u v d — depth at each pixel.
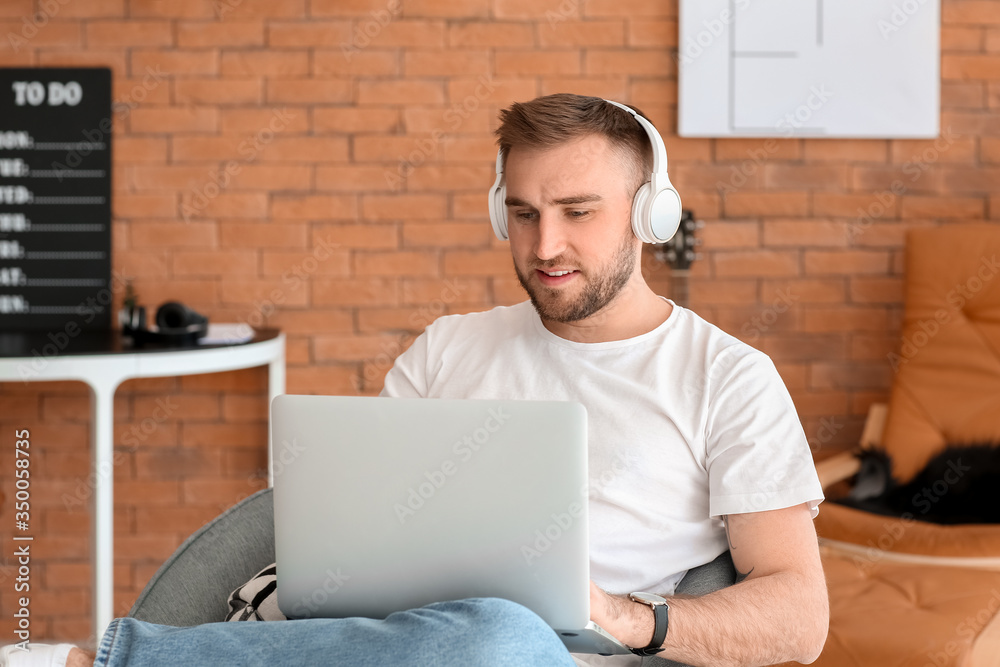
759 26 2.50
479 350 1.35
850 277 2.58
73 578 2.59
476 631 0.88
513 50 2.53
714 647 1.01
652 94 2.54
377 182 2.55
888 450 2.27
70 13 2.48
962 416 2.24
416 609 0.94
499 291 2.58
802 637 1.04
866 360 2.60
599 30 2.52
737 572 1.13
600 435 1.21
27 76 2.48
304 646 0.91
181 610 1.25
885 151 2.56
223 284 2.56
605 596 1.01
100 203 2.52
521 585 0.96
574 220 1.18
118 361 2.09
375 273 2.57
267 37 2.51
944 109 2.55
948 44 2.54
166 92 2.51
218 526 1.35
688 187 2.56
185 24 2.50
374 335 2.59
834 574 1.83
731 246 2.57
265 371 2.58
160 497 2.59
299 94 2.52
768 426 1.15
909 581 1.75
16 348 2.17
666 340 1.25
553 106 1.19
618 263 1.21
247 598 1.20
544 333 1.30
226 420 2.59
